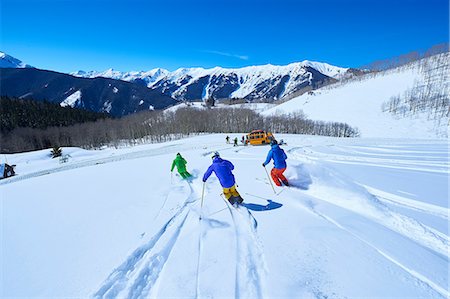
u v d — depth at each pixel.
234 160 13.83
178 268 3.52
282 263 3.52
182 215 5.55
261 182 8.08
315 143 24.05
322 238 4.17
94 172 13.55
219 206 5.95
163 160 17.16
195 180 9.00
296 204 5.89
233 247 4.01
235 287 3.08
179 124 72.81
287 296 2.88
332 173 7.51
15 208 7.11
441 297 2.80
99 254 4.07
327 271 3.30
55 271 3.66
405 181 7.48
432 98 81.62
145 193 7.72
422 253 3.68
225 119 77.06
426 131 63.06
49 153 55.25
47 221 5.81
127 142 70.56
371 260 3.53
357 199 5.75
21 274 3.63
